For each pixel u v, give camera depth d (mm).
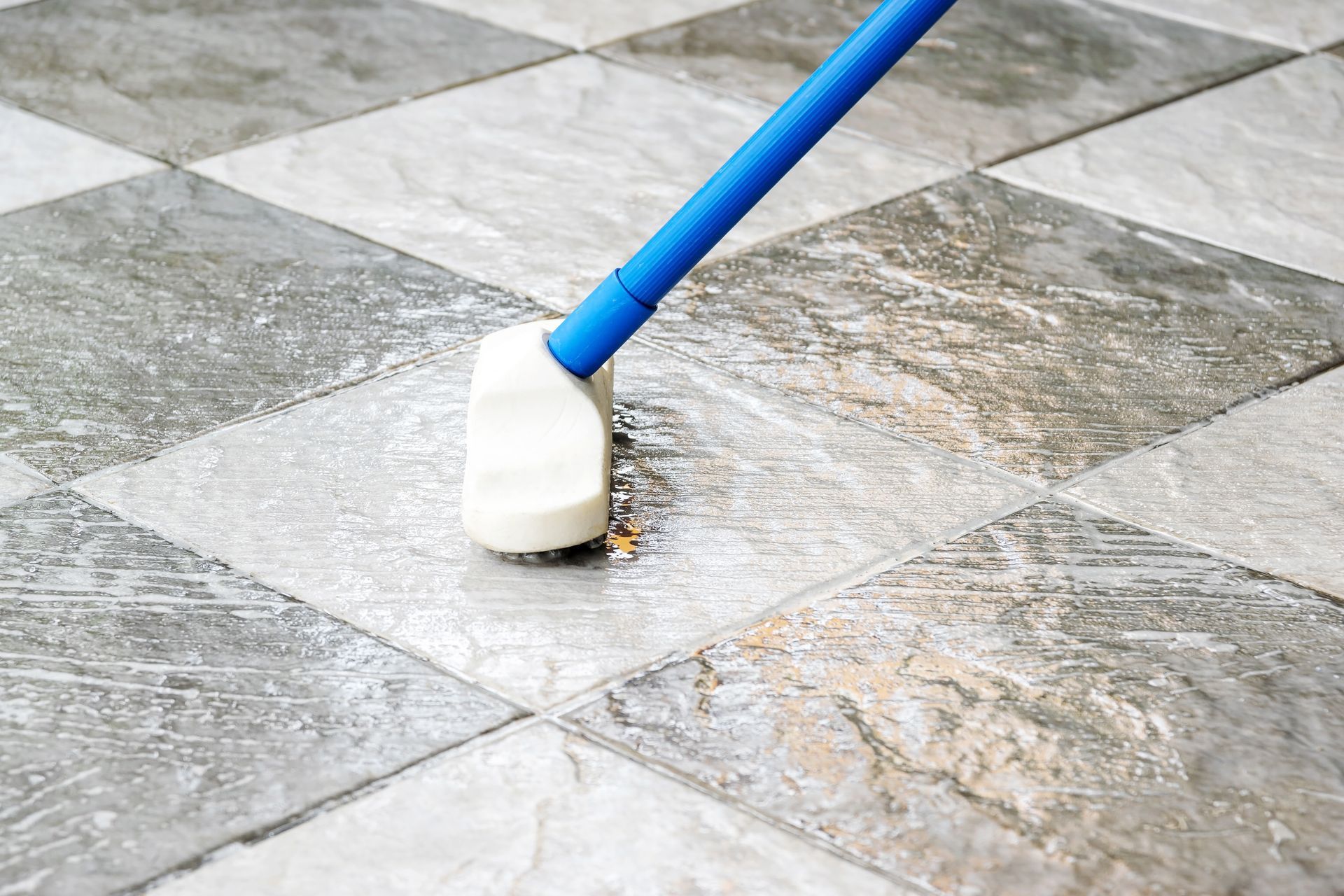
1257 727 1237
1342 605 1394
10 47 2641
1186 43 2789
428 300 1917
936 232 2117
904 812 1144
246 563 1417
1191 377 1780
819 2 2975
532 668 1287
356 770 1172
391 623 1340
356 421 1653
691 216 1350
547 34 2789
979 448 1630
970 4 2936
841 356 1806
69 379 1720
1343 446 1649
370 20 2820
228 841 1104
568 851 1102
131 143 2324
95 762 1172
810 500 1531
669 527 1482
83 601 1355
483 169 2275
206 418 1655
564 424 1405
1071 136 2428
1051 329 1879
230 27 2770
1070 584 1410
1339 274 2029
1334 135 2449
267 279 1956
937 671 1290
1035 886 1083
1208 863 1105
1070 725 1233
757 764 1187
